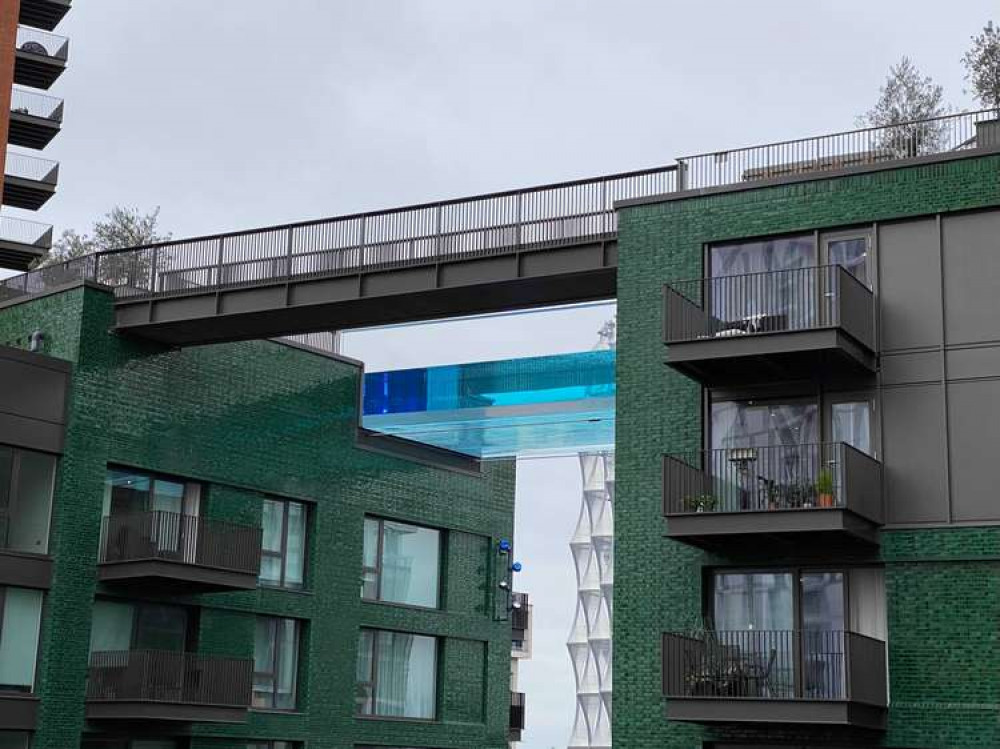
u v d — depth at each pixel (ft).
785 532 76.07
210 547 104.88
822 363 79.36
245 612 111.34
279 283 99.66
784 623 79.20
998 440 75.82
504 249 93.04
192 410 109.19
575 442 124.98
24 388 98.53
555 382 115.85
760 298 82.23
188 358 109.70
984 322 77.36
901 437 78.02
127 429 104.17
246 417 113.39
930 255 79.20
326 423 120.47
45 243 166.81
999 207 77.97
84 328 102.53
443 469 131.34
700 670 77.30
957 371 77.46
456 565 131.54
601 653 237.86
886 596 76.69
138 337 106.22
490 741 131.85
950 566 75.56
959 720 73.61
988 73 107.86
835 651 76.07
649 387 84.99
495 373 118.62
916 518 76.84
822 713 73.00
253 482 112.98
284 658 115.24
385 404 122.62
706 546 81.20
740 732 78.43
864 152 85.56
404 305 98.43
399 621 124.26
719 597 81.35
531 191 92.99
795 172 86.43
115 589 101.96
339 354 123.24
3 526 96.27
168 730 103.45
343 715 117.70
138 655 99.40
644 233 86.94
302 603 115.75
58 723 96.53
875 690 74.74
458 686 130.00
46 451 99.04
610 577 238.27
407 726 123.75
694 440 82.94
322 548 118.11
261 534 109.40
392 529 126.52
